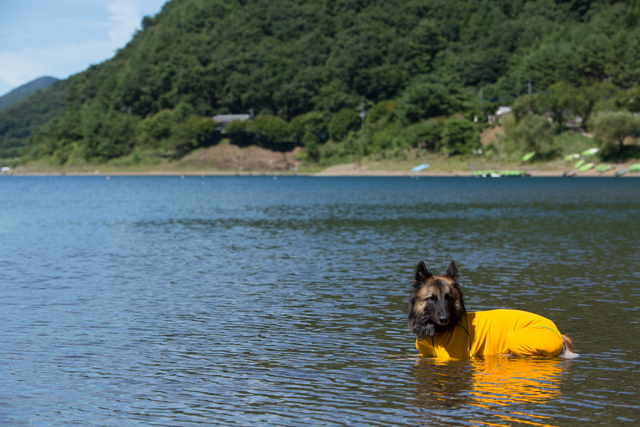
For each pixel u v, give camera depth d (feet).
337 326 38.27
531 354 30.53
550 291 48.03
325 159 622.95
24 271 59.52
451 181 364.38
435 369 29.35
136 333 36.70
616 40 529.86
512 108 490.49
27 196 237.25
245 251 73.46
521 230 94.73
